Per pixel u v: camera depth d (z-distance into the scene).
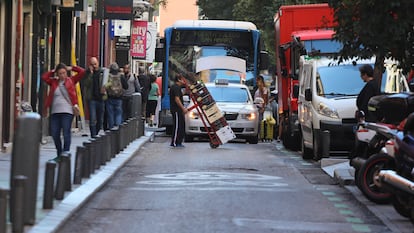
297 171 25.94
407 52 21.66
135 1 64.56
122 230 15.20
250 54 43.88
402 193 15.38
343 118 28.69
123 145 30.92
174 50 43.78
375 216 17.25
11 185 14.05
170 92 35.41
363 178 18.48
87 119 46.00
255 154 32.72
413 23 20.50
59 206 16.59
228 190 20.81
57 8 38.59
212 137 35.47
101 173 22.89
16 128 14.20
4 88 28.31
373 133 19.73
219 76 43.66
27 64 32.56
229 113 39.19
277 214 17.39
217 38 43.78
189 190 20.67
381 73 24.56
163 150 33.44
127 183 21.95
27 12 32.19
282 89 38.50
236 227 15.73
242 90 41.12
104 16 47.59
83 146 20.78
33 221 14.51
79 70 24.36
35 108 33.81
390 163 18.14
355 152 20.17
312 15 38.19
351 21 21.36
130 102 40.84
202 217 16.77
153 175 24.02
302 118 31.83
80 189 19.25
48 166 16.14
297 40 34.50
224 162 28.55
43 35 35.53
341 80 30.12
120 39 61.81
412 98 19.12
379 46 21.25
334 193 20.70
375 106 20.20
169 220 16.34
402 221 16.58
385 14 20.62
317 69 30.59
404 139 15.91
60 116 23.72
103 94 33.72
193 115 38.38
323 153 27.91
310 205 18.72
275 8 67.81
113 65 35.66
